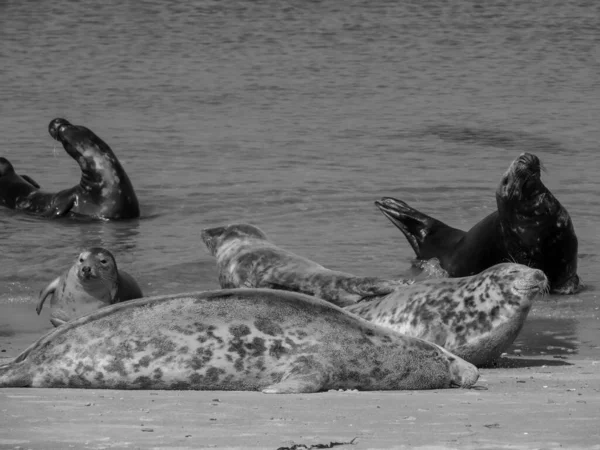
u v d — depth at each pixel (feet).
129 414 67.26
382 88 411.13
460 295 113.09
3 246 187.01
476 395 81.35
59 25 589.32
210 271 167.12
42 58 485.15
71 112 354.74
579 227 199.00
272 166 261.03
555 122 333.83
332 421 65.10
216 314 89.56
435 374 90.17
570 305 152.35
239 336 88.33
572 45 520.42
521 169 163.22
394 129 320.91
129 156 276.21
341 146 291.17
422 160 270.05
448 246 176.76
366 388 88.74
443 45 524.93
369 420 65.62
